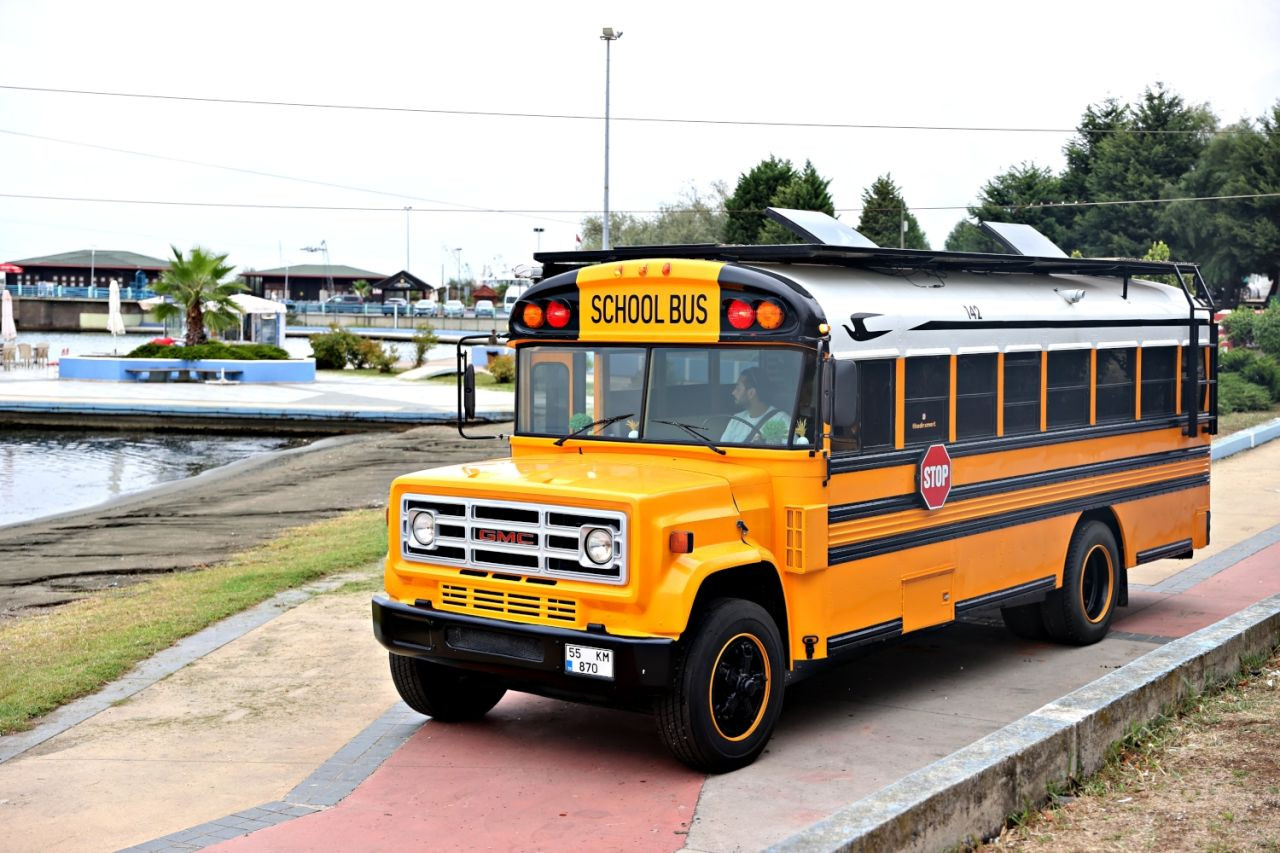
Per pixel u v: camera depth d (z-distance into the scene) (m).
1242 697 7.60
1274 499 16.53
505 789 6.78
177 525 18.25
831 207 61.09
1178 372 11.03
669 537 6.73
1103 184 72.31
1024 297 9.43
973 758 5.72
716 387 7.63
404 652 7.52
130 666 9.59
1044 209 75.69
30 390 39.97
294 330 87.06
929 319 8.23
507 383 45.88
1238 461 20.27
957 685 8.83
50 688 8.91
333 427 33.56
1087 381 9.89
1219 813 5.81
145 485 24.09
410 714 8.25
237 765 7.32
